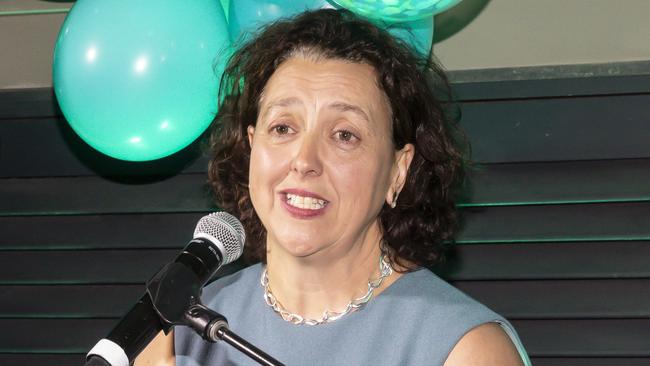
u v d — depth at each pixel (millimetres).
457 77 4840
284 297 2969
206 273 2391
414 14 3711
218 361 3018
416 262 3045
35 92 5242
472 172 4797
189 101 4004
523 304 4762
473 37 4852
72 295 5250
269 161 2781
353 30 2914
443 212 3127
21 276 5289
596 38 4758
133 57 3914
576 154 4750
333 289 2914
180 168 5148
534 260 4766
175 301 2268
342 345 2889
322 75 2822
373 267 2957
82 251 5273
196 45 3979
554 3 4793
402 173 3004
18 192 5312
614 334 4680
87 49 3943
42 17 5250
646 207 4691
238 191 3211
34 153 5297
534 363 4746
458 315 2830
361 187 2771
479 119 4824
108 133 4039
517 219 4789
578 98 4754
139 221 5215
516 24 4824
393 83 2885
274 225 2797
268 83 2930
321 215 2758
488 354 2750
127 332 2225
